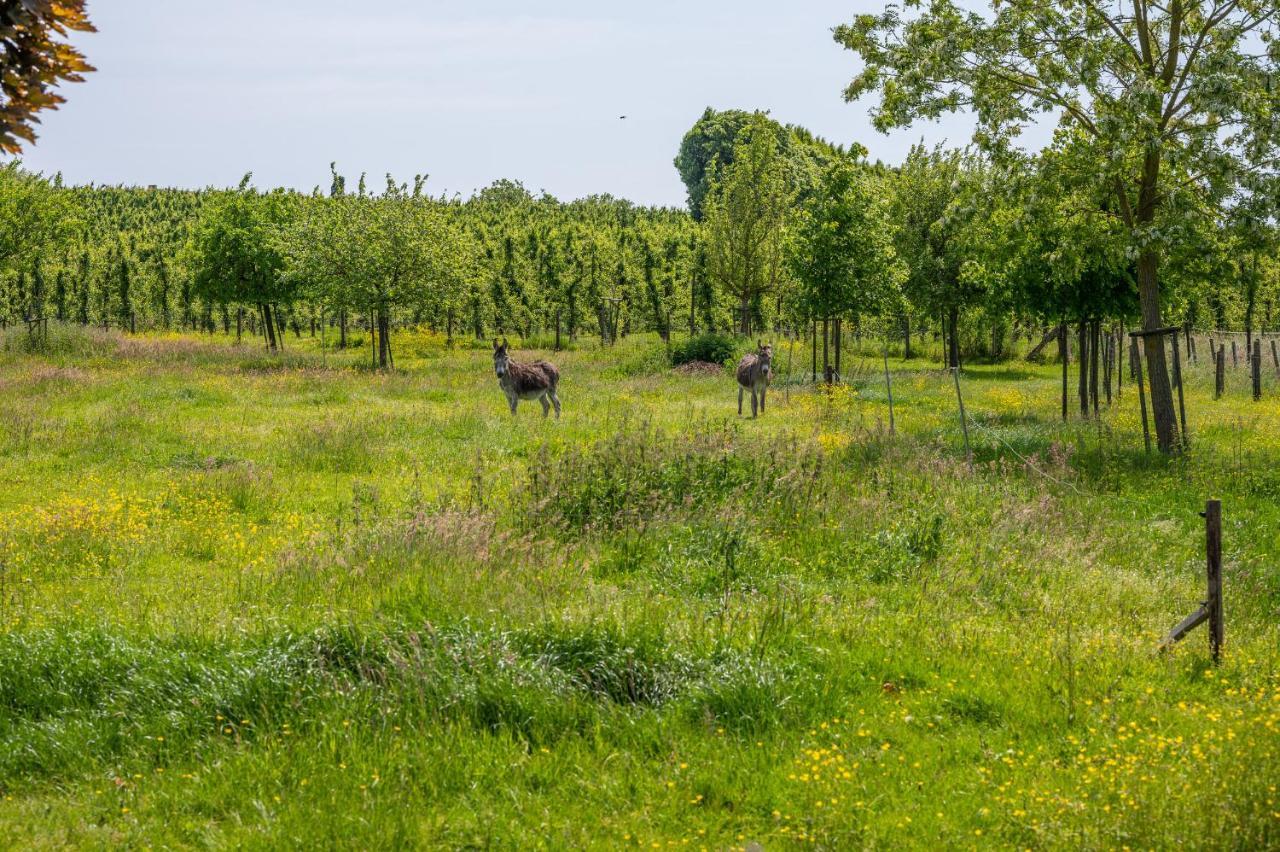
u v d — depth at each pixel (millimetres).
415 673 6594
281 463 16438
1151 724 6348
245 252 40812
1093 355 22875
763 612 8242
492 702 6445
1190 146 16688
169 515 12648
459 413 21469
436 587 8352
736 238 41062
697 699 6602
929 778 5746
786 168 42094
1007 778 5719
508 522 11180
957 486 13359
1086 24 17641
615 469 12391
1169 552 11016
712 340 36719
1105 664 7379
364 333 56531
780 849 5055
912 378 33875
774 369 34188
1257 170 16766
